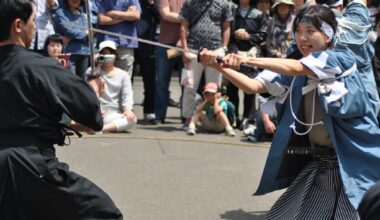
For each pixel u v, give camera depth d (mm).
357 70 7102
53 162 5695
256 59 6625
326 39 6949
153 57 15492
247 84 7055
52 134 5699
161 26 14898
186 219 8805
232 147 13070
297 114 7188
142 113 16953
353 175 6855
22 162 5531
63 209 5691
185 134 14164
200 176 10820
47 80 5570
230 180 10664
